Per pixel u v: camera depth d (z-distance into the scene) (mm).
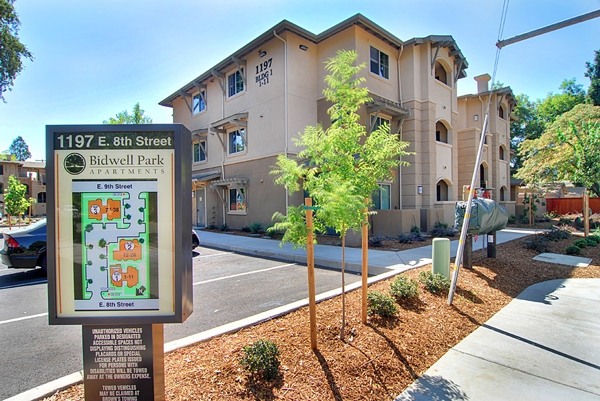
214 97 19844
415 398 3016
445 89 17734
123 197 2459
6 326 4867
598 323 4773
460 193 21062
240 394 2795
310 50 16078
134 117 22078
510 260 8492
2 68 18438
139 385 2492
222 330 4023
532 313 5160
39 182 42625
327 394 2912
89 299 2436
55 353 3971
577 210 24422
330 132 3836
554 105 35469
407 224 13945
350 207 3307
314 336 3582
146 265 2459
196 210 21328
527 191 22250
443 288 5742
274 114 15625
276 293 6250
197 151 21656
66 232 2426
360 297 5422
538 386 3225
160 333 2523
